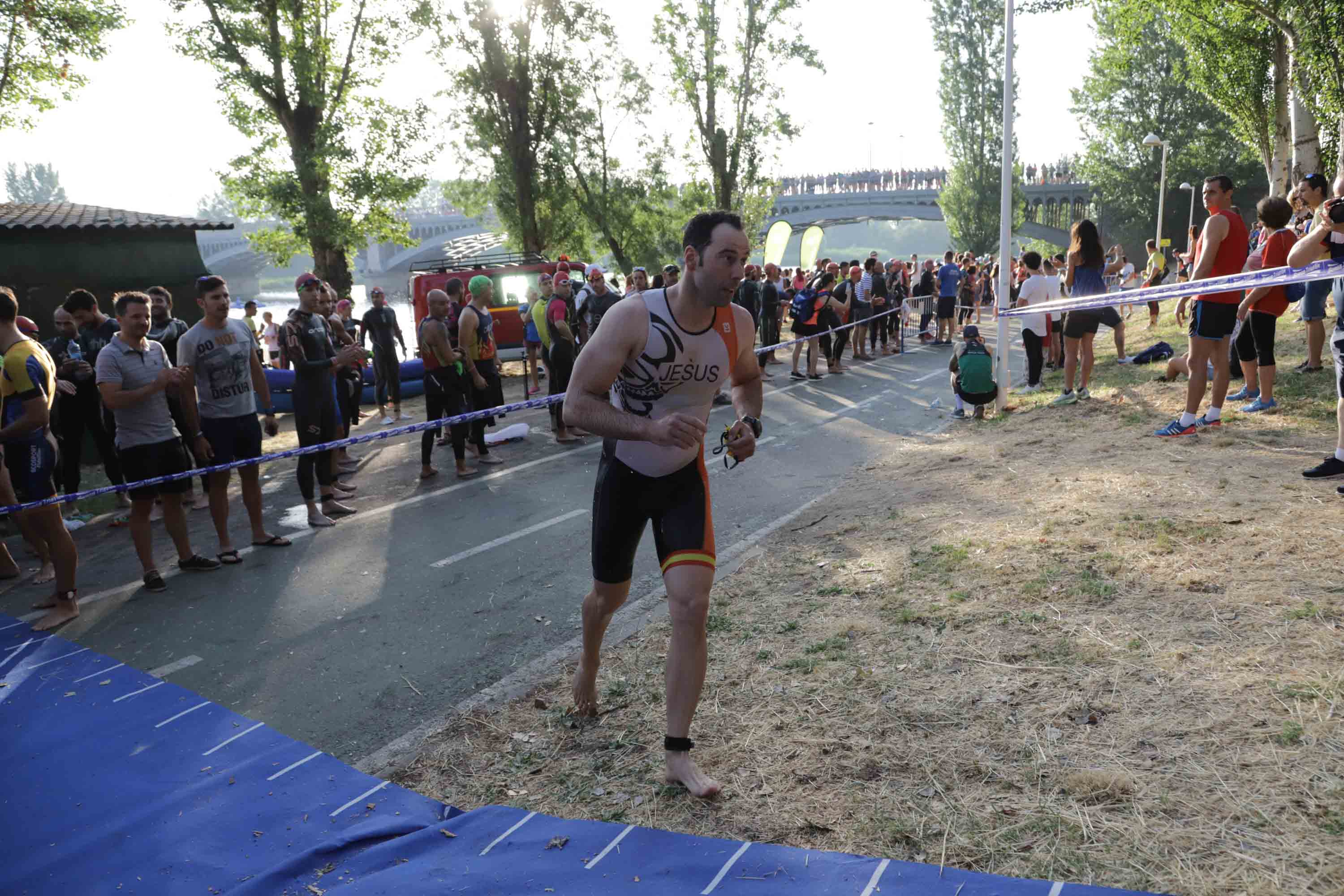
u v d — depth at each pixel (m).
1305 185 6.33
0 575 6.02
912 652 3.56
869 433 9.34
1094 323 8.62
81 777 3.37
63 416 7.74
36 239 11.26
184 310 12.62
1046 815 2.47
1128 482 5.35
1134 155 54.03
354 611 5.09
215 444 6.00
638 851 2.56
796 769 2.88
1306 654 3.03
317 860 2.71
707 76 28.08
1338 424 5.17
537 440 10.20
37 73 17.05
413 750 3.41
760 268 15.95
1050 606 3.77
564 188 25.95
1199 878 2.15
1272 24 20.31
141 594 5.56
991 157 56.16
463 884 2.50
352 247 20.66
